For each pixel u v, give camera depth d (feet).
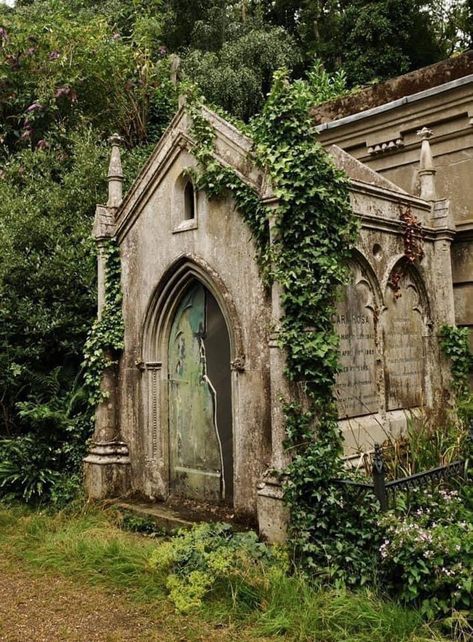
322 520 17.95
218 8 72.23
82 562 19.94
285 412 19.02
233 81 62.03
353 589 16.40
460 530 16.14
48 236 32.32
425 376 25.85
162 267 24.71
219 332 23.50
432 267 26.91
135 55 43.29
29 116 39.88
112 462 25.67
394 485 17.40
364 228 22.67
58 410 28.50
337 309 21.33
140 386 25.58
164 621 15.99
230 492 22.74
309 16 79.46
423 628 14.26
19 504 26.48
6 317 30.09
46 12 50.06
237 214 21.93
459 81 30.09
